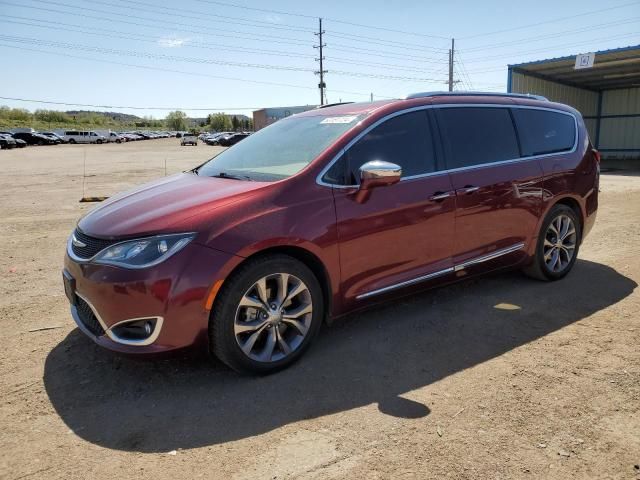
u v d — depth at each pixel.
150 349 3.04
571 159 5.14
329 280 3.54
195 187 3.71
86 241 3.32
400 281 3.91
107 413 2.96
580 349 3.65
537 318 4.23
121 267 3.02
